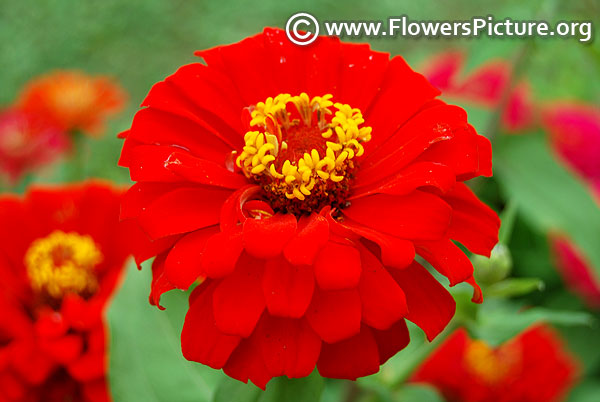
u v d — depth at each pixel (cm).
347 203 45
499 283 50
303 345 42
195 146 45
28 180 67
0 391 50
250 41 46
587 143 65
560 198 58
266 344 42
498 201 66
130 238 45
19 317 52
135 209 43
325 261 41
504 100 58
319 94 46
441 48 99
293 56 46
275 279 42
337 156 45
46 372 51
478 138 44
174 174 43
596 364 64
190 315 43
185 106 45
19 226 54
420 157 44
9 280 53
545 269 66
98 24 114
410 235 42
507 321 50
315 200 45
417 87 45
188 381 49
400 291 42
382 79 46
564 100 72
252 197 45
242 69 45
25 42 110
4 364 50
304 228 43
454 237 43
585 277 62
